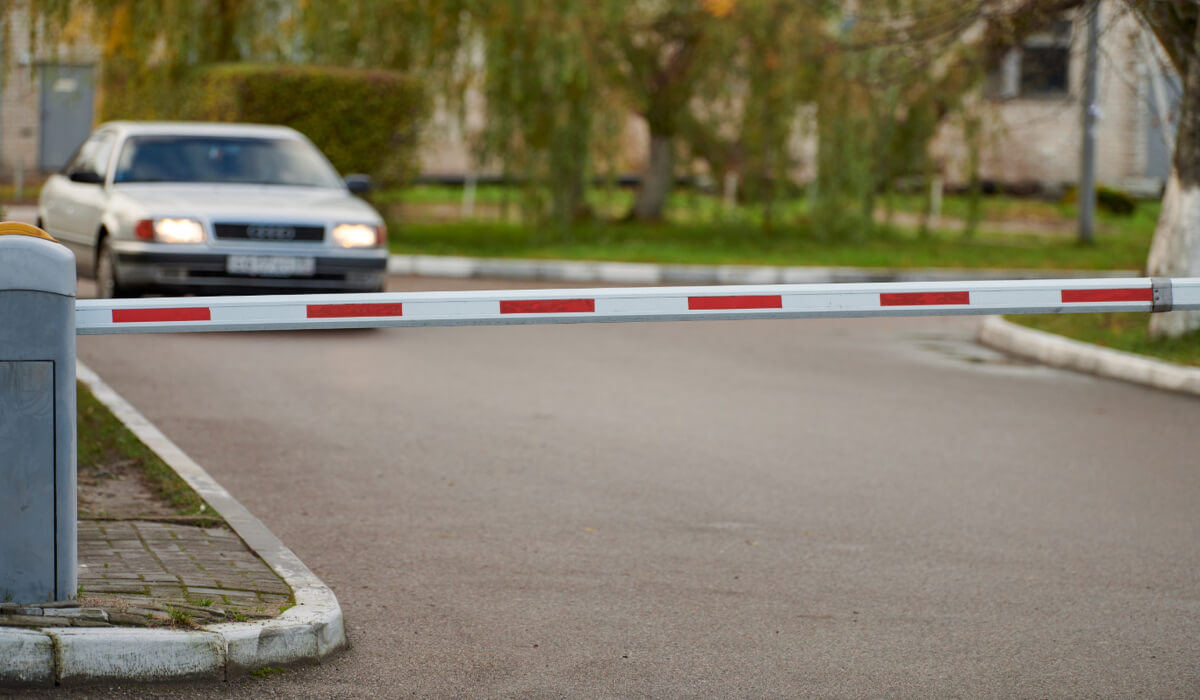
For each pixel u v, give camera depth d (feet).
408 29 159.02
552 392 76.02
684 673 34.06
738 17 165.58
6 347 31.53
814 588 41.81
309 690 31.81
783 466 59.11
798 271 139.95
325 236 89.86
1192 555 46.62
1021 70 225.15
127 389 72.43
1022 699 32.81
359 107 153.89
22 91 223.51
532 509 50.93
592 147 158.81
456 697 31.99
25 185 204.95
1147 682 34.14
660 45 175.42
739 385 80.18
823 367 88.48
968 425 69.72
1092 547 47.39
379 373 80.18
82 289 103.30
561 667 34.27
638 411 71.15
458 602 39.63
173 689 31.24
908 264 147.95
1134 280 35.40
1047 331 100.12
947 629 38.06
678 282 138.51
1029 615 39.52
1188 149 93.20
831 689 33.19
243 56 164.35
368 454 59.52
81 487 49.19
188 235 87.61
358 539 46.42
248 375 77.82
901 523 50.03
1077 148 231.91
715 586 41.78
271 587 36.86
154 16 154.10
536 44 155.12
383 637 36.14
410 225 177.47
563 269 139.74
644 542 46.73
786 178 173.37
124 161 95.91
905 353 96.37
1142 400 78.43
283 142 100.07
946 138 191.72
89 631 31.22
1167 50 92.94
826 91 164.86
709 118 173.47
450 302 33.55
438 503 51.57
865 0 160.35
